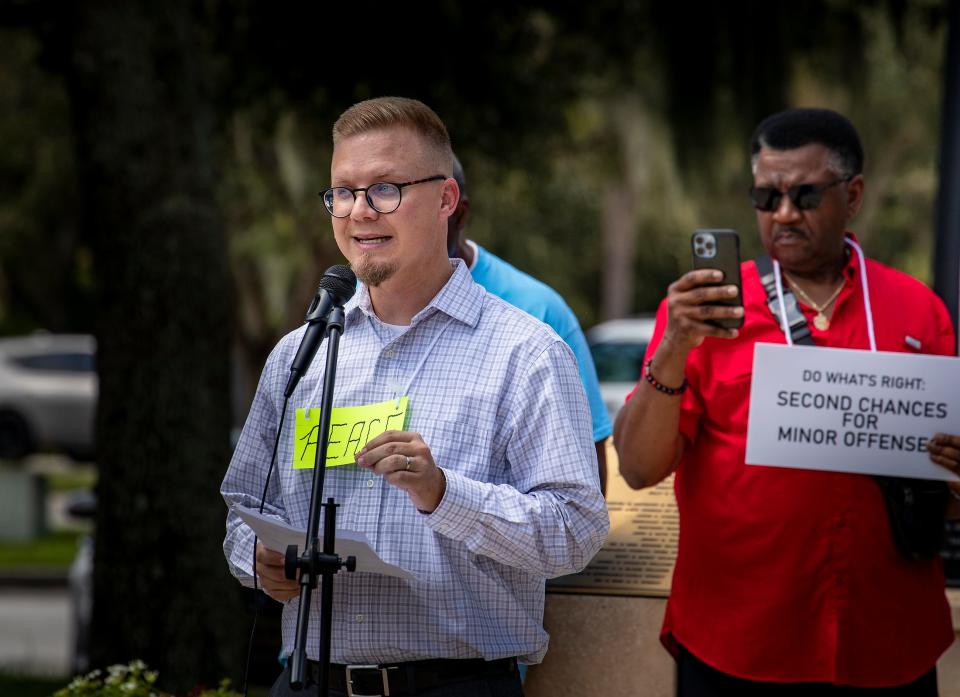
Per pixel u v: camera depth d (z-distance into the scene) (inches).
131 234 539.8
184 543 534.0
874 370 305.0
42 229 2053.4
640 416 316.5
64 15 553.0
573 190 1934.1
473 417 275.1
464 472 272.5
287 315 1707.7
